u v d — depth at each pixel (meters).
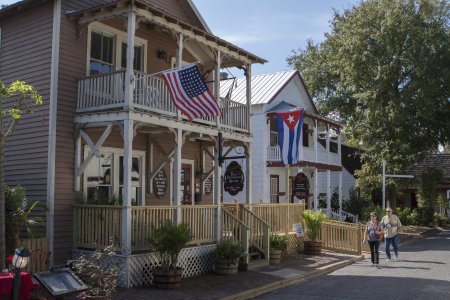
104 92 13.02
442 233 32.31
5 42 14.71
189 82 12.78
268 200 26.47
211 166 19.56
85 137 13.31
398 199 40.91
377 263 16.64
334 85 42.81
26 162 13.58
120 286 11.66
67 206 13.23
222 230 15.10
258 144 26.45
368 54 32.31
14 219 11.70
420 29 31.48
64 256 12.96
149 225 12.54
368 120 33.94
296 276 13.72
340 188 31.75
